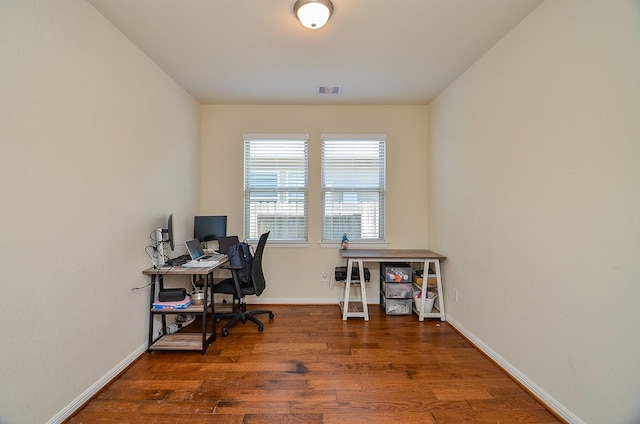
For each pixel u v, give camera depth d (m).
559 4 1.75
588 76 1.56
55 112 1.64
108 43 2.07
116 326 2.15
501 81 2.31
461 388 2.03
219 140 3.84
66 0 1.71
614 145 1.43
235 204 3.85
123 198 2.24
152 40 2.34
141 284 2.47
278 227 3.92
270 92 3.44
